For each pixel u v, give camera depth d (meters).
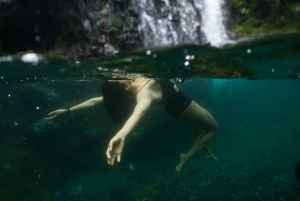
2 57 0.81
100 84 4.32
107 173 3.43
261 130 6.49
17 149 3.13
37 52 0.83
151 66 1.07
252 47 0.77
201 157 4.15
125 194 2.54
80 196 2.62
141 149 4.26
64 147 3.55
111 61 0.91
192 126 1.98
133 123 1.40
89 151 3.80
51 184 2.99
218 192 2.50
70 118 3.76
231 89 20.72
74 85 4.29
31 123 3.73
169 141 4.80
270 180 2.79
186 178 3.05
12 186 2.67
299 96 22.11
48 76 1.49
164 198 2.37
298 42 0.72
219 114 7.71
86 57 0.83
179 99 1.84
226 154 4.36
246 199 2.27
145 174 3.26
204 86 6.98
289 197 2.27
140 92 1.64
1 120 3.56
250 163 3.67
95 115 4.01
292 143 5.00
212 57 0.91
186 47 0.77
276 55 0.89
